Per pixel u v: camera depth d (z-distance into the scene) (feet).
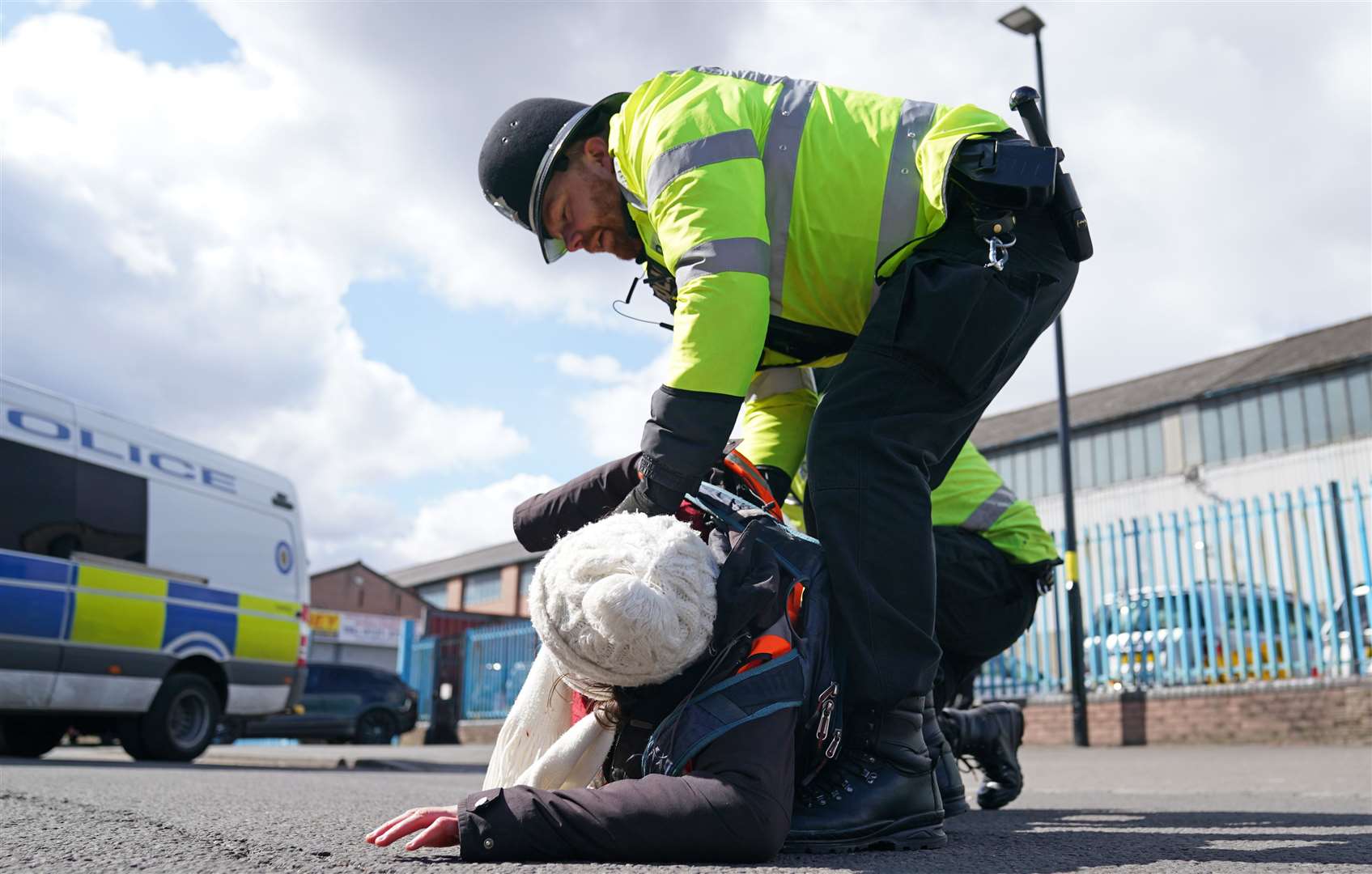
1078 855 5.34
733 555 5.00
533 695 5.51
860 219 6.09
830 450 5.57
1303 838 6.35
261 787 12.21
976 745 9.08
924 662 5.42
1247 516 30.53
